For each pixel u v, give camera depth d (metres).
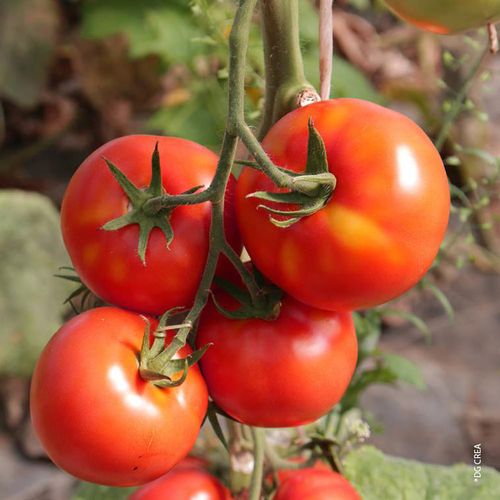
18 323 1.16
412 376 0.65
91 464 0.41
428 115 1.32
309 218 0.40
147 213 0.41
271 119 0.46
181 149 0.44
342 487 0.49
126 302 0.43
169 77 1.46
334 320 0.44
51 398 0.41
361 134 0.40
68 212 0.43
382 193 0.39
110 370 0.41
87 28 1.12
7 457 1.12
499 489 0.59
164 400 0.42
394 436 1.15
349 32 1.46
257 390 0.43
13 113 1.48
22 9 1.39
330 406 0.45
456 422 1.17
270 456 0.52
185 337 0.41
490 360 1.26
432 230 0.40
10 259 1.17
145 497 0.51
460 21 0.44
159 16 1.04
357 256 0.39
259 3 0.45
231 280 0.44
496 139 1.36
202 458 0.57
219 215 0.41
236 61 0.38
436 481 0.60
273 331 0.43
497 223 1.28
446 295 1.37
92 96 1.46
